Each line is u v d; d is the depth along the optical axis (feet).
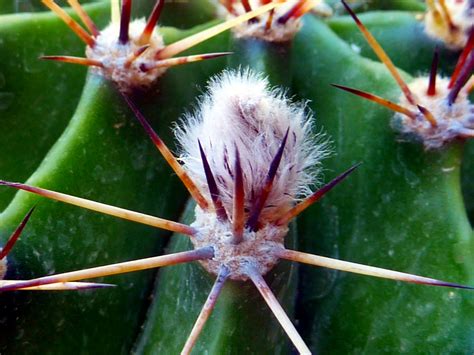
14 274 0.33
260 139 0.30
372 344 0.37
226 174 0.30
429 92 0.37
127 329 0.37
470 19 0.43
